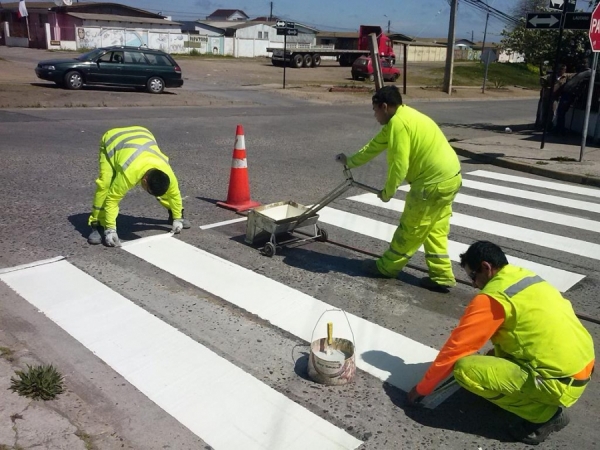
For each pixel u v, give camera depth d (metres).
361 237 6.47
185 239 5.99
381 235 6.57
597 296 5.18
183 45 52.22
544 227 7.18
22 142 10.62
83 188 7.69
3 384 3.28
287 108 20.23
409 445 3.08
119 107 17.39
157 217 6.71
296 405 3.36
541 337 2.97
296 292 4.88
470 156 12.32
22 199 7.03
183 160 9.95
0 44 52.19
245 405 3.33
